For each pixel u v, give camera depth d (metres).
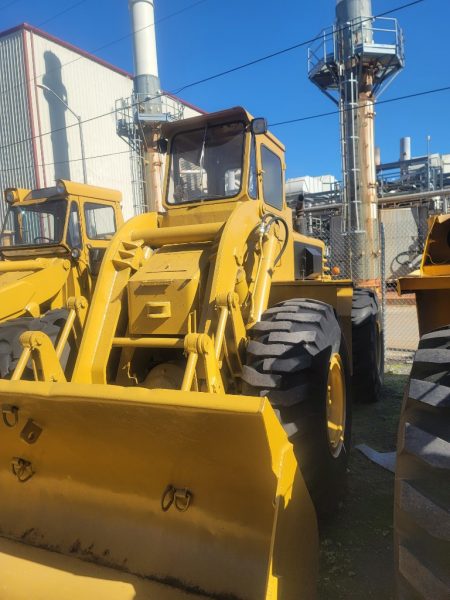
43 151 23.38
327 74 21.14
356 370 5.86
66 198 6.28
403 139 32.16
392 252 22.22
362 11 19.55
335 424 3.63
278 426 2.15
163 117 20.34
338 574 2.88
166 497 2.56
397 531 1.91
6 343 4.15
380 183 26.77
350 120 19.81
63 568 2.59
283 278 4.69
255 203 3.99
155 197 20.75
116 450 2.59
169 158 4.68
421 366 2.15
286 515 2.23
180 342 3.21
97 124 26.23
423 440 1.89
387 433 5.06
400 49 19.91
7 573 2.60
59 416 2.54
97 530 2.72
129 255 3.76
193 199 4.52
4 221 6.83
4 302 5.04
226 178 4.38
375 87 20.78
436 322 3.07
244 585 2.32
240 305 3.51
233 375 3.33
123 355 3.62
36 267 5.78
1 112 23.62
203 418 2.11
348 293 4.38
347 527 3.36
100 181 26.44
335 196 27.11
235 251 3.54
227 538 2.44
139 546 2.60
